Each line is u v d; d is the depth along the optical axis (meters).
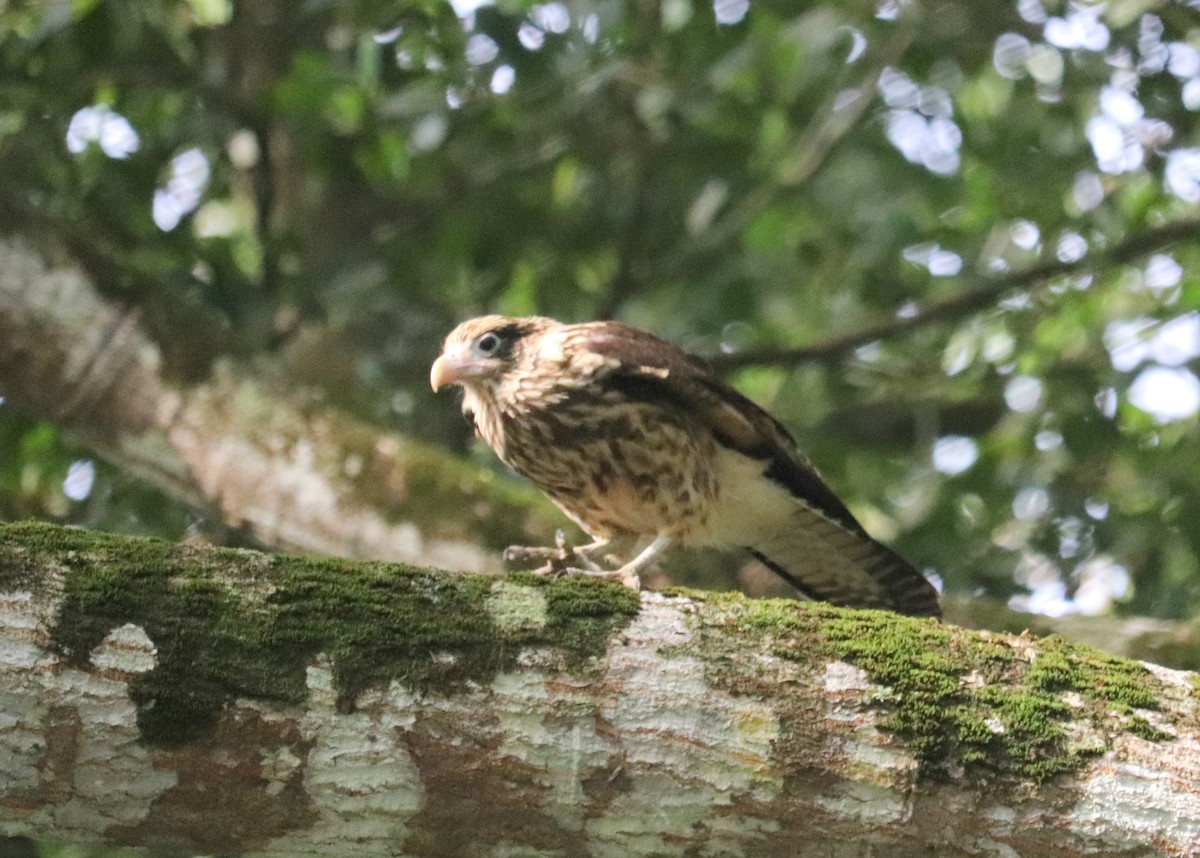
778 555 10.35
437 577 6.10
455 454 13.74
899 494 14.98
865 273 16.25
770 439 9.78
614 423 9.59
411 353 14.24
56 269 10.70
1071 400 14.00
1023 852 6.11
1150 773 6.16
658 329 16.03
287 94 12.68
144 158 13.39
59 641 5.62
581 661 6.02
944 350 15.99
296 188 15.62
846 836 6.07
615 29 13.42
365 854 5.96
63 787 5.65
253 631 5.80
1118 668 6.43
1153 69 13.72
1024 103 15.17
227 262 13.00
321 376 13.02
